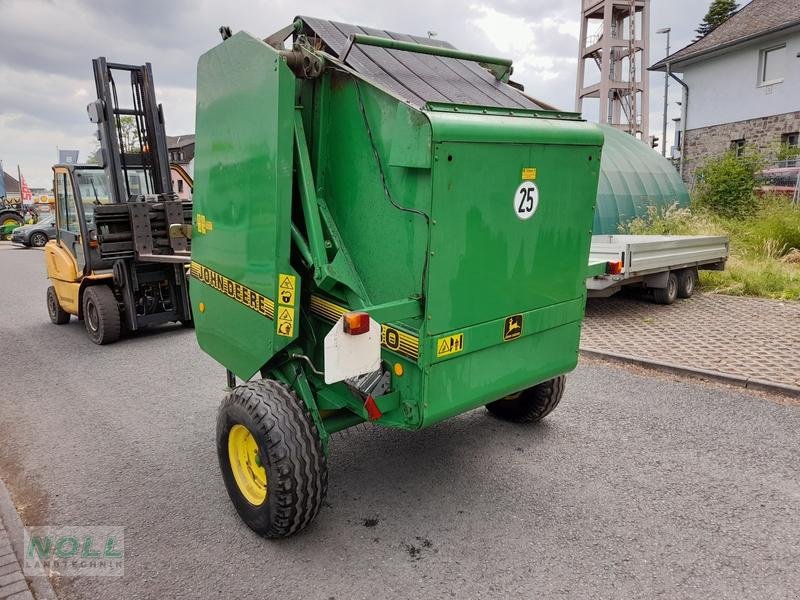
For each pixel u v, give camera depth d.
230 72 3.36
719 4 49.41
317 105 3.17
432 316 2.80
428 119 2.57
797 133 19.34
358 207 3.07
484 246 2.93
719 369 5.76
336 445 4.38
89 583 2.93
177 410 5.26
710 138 22.56
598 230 11.23
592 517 3.42
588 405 5.07
